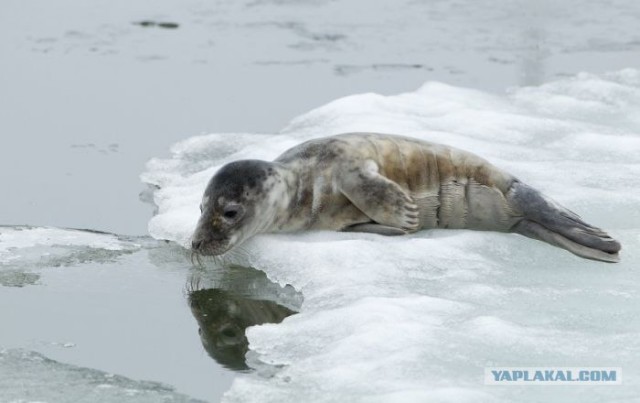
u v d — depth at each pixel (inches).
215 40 2167.8
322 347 928.3
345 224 1188.5
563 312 983.0
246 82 1905.8
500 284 1055.6
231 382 903.7
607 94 1782.7
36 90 1844.2
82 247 1226.0
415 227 1167.6
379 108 1668.3
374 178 1162.6
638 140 1518.2
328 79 1921.8
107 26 2257.6
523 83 1888.5
